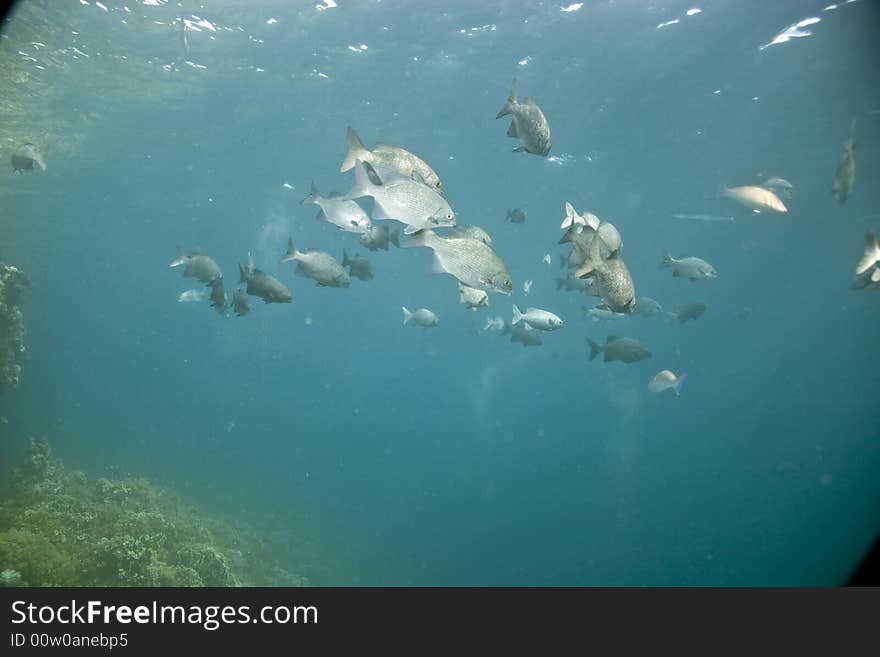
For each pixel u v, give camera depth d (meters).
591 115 20.59
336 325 127.06
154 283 84.44
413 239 4.76
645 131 22.08
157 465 30.00
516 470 49.97
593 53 16.23
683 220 36.44
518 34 15.45
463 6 14.23
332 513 28.72
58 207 37.19
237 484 30.28
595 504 36.53
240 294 8.10
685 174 27.27
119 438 35.91
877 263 6.36
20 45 15.98
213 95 19.95
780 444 62.81
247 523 22.80
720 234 40.53
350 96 19.84
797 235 40.06
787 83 17.77
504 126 22.09
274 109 21.14
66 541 9.80
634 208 33.78
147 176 30.27
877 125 20.64
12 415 34.69
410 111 20.81
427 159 26.00
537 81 18.06
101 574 9.30
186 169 28.95
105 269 71.19
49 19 14.69
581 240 4.38
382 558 22.86
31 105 20.38
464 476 45.41
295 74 18.28
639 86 18.22
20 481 13.28
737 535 28.00
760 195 9.01
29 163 10.18
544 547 26.95
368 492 35.31
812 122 20.70
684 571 22.81
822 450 55.44
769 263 52.06
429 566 22.66
